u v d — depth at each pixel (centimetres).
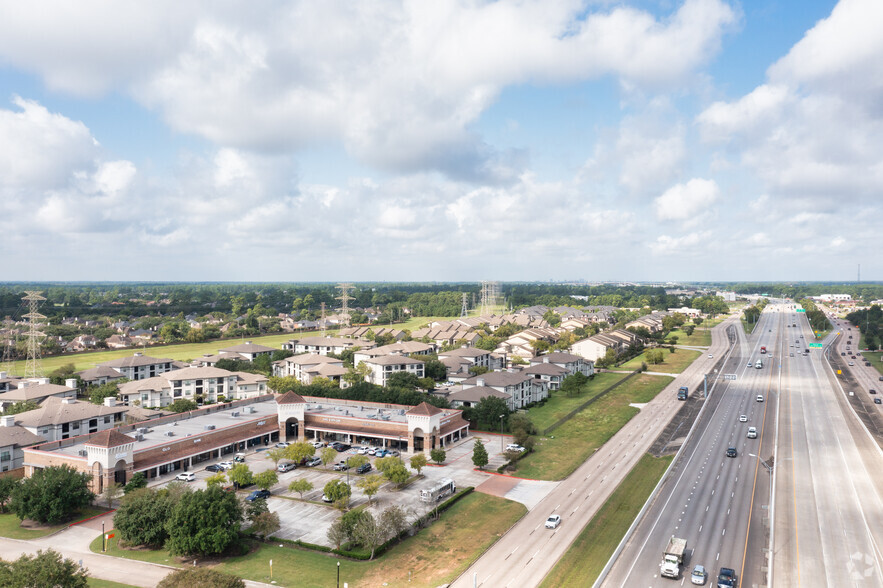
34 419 12206
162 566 7856
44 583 5891
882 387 19562
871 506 9650
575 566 7694
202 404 17262
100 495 10344
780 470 11438
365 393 16025
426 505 9919
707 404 17100
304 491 10556
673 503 9850
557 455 12694
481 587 7200
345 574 7669
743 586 7150
